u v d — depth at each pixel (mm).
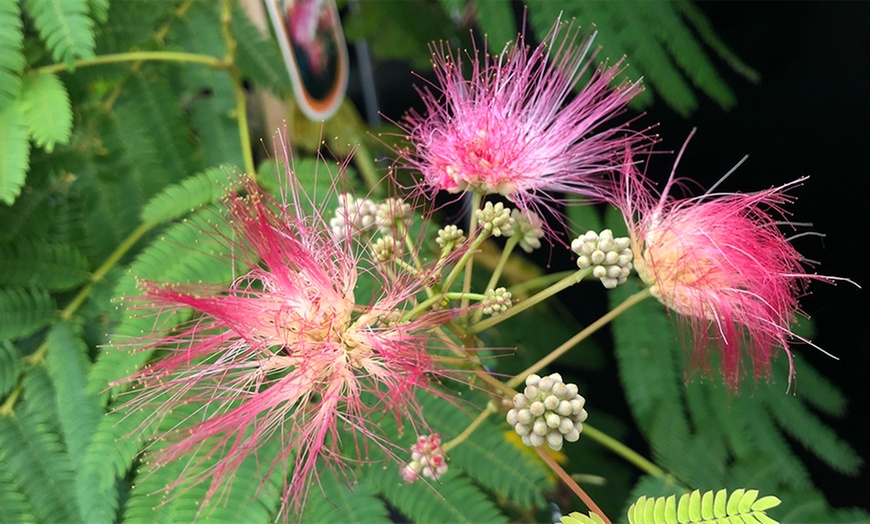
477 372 156
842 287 220
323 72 224
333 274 159
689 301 165
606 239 160
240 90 224
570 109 176
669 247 166
